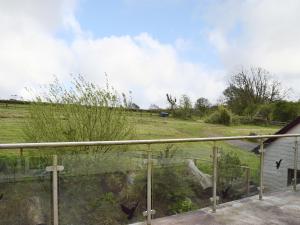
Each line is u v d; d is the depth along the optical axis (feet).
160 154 12.11
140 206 11.57
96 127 21.43
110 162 10.87
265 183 16.07
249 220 12.46
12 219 8.93
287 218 12.87
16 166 9.04
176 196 12.61
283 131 43.93
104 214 10.70
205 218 12.42
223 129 90.43
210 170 13.52
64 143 9.28
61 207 9.81
